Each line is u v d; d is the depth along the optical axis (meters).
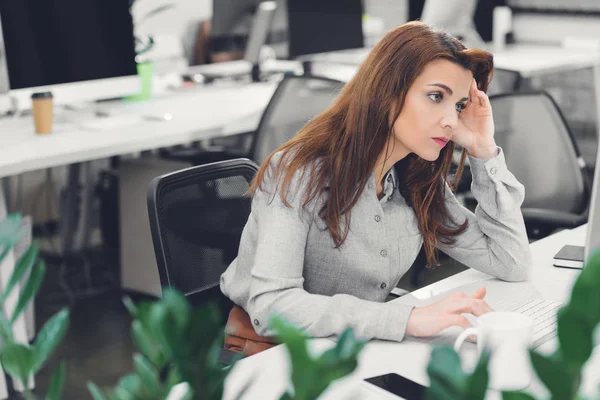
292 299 1.37
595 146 5.14
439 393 0.46
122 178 3.33
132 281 3.40
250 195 1.62
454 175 1.78
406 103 1.41
